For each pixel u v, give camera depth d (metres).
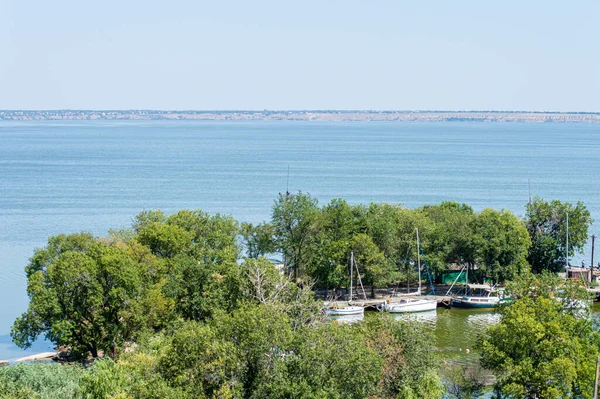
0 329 104.00
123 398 52.44
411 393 61.25
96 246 87.81
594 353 68.12
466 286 121.69
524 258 124.75
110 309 82.62
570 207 136.75
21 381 59.81
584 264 144.50
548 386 63.03
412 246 126.00
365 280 120.88
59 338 80.19
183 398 49.69
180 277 88.50
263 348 53.47
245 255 124.88
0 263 143.25
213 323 60.38
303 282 119.44
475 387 71.81
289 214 121.81
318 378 52.53
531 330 65.31
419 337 67.75
